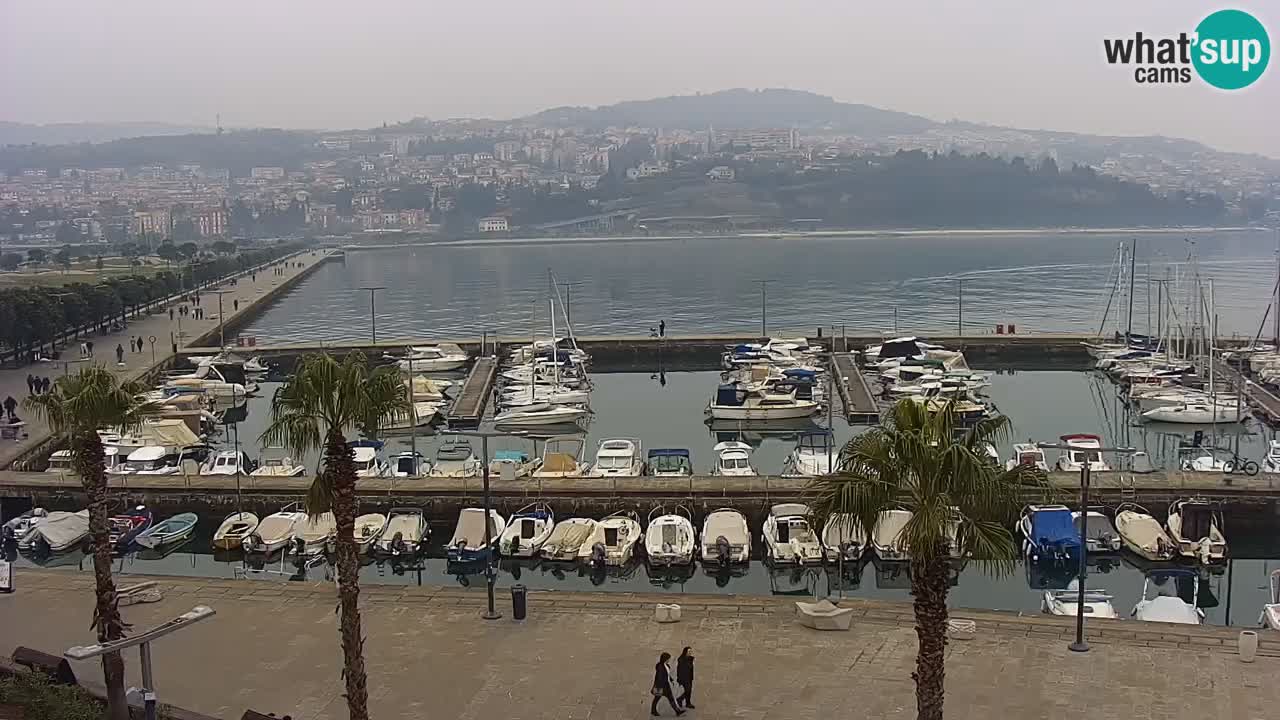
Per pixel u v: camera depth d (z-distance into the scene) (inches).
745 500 2230.6
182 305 6097.4
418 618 1414.9
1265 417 3235.7
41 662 1149.1
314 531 2041.1
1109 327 5467.5
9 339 3966.5
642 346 4739.2
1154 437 3078.2
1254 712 1095.0
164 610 1457.9
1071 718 1088.2
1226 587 1863.9
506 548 1990.7
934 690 805.9
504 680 1214.3
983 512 791.1
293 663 1274.6
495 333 5713.6
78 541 2079.2
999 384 4037.9
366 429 984.3
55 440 2711.6
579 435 3110.2
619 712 1128.2
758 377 3804.1
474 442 3144.7
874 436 822.5
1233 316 5930.1
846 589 1881.2
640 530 2065.7
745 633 1341.0
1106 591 1829.5
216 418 3405.5
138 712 1066.1
